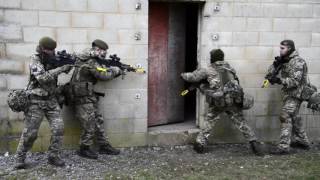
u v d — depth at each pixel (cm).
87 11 595
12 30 573
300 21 669
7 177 503
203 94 616
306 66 615
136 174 525
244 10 647
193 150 637
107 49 589
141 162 575
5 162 559
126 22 610
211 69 590
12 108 510
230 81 589
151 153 618
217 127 666
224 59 650
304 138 648
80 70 562
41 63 511
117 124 629
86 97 568
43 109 521
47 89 518
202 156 609
